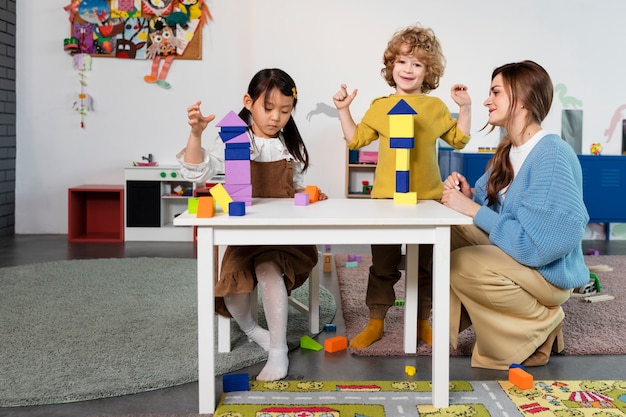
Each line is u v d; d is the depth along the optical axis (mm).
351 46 4219
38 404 1486
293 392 1524
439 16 4227
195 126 1580
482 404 1450
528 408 1427
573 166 1643
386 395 1506
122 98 4340
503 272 1616
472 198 1996
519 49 4254
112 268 3111
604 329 2072
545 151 1624
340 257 3486
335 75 4227
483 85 4258
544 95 1682
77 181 4387
